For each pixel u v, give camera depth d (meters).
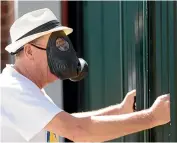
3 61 8.64
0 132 4.55
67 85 8.48
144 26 5.44
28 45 4.70
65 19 8.50
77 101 8.52
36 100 4.52
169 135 4.99
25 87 4.58
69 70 4.69
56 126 4.49
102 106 8.41
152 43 5.25
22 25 4.71
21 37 4.71
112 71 8.27
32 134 4.49
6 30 8.59
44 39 4.68
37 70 4.72
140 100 5.55
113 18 8.23
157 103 4.55
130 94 5.73
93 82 8.51
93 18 8.48
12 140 4.56
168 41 4.93
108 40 8.31
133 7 6.02
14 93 4.55
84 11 8.54
